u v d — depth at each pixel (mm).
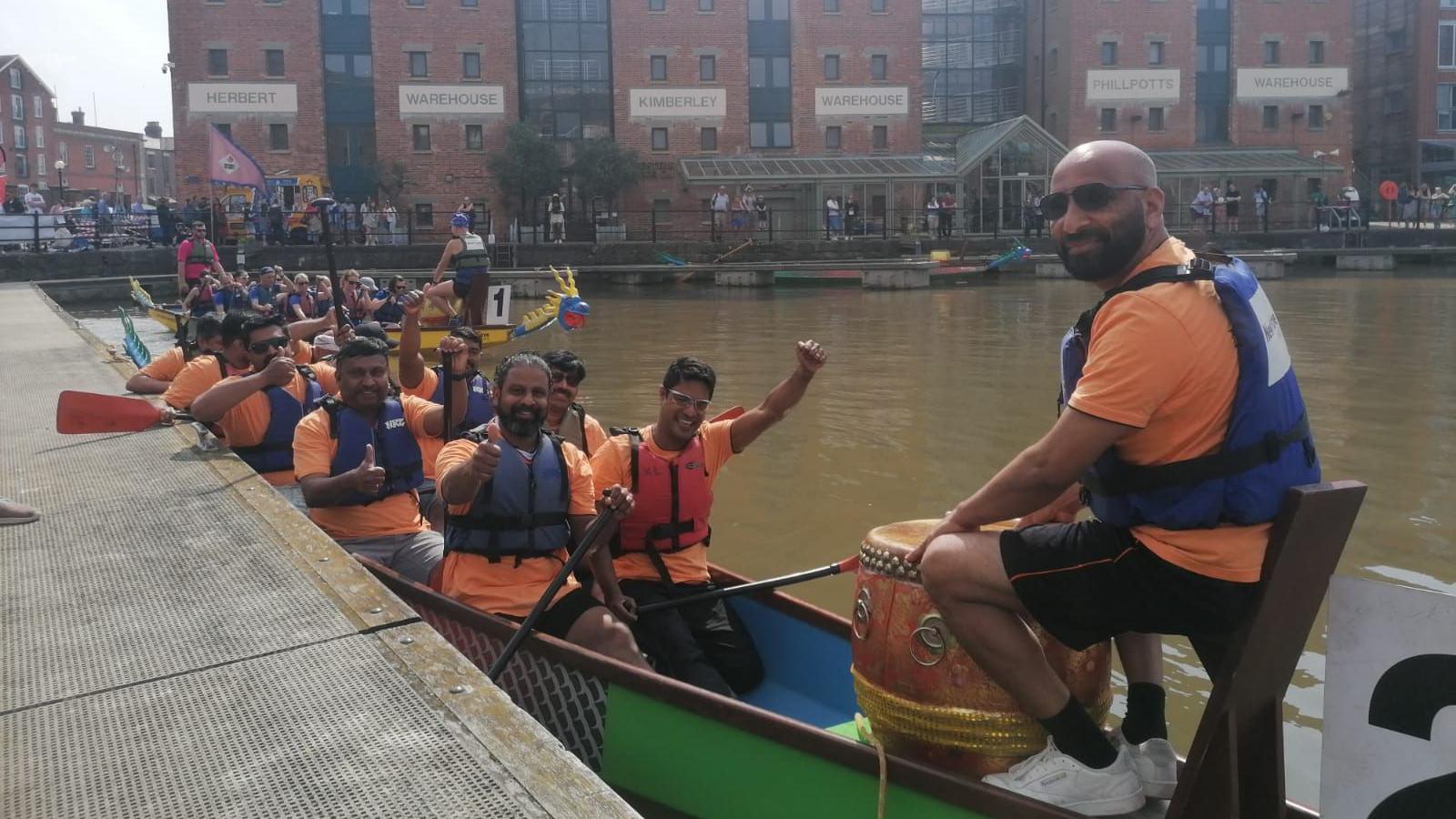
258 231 34344
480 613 4836
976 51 48844
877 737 3734
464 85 40188
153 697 3465
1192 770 3137
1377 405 13039
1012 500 3145
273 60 39281
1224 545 3039
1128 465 3107
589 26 41094
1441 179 49000
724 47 41438
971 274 36281
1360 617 2797
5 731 3264
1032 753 3486
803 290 32281
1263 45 44094
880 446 11062
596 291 32750
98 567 4684
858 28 42250
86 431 7164
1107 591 3152
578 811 2820
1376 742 2793
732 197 41594
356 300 20078
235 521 5344
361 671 3637
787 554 7906
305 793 2916
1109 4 43219
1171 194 43281
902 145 42688
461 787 2938
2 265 30438
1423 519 8352
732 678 5387
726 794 4117
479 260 16844
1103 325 3061
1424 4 48781
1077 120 43562
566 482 5047
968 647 3305
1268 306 3102
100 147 84875
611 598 5121
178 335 10375
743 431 5625
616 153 39844
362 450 5914
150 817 2814
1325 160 44281
